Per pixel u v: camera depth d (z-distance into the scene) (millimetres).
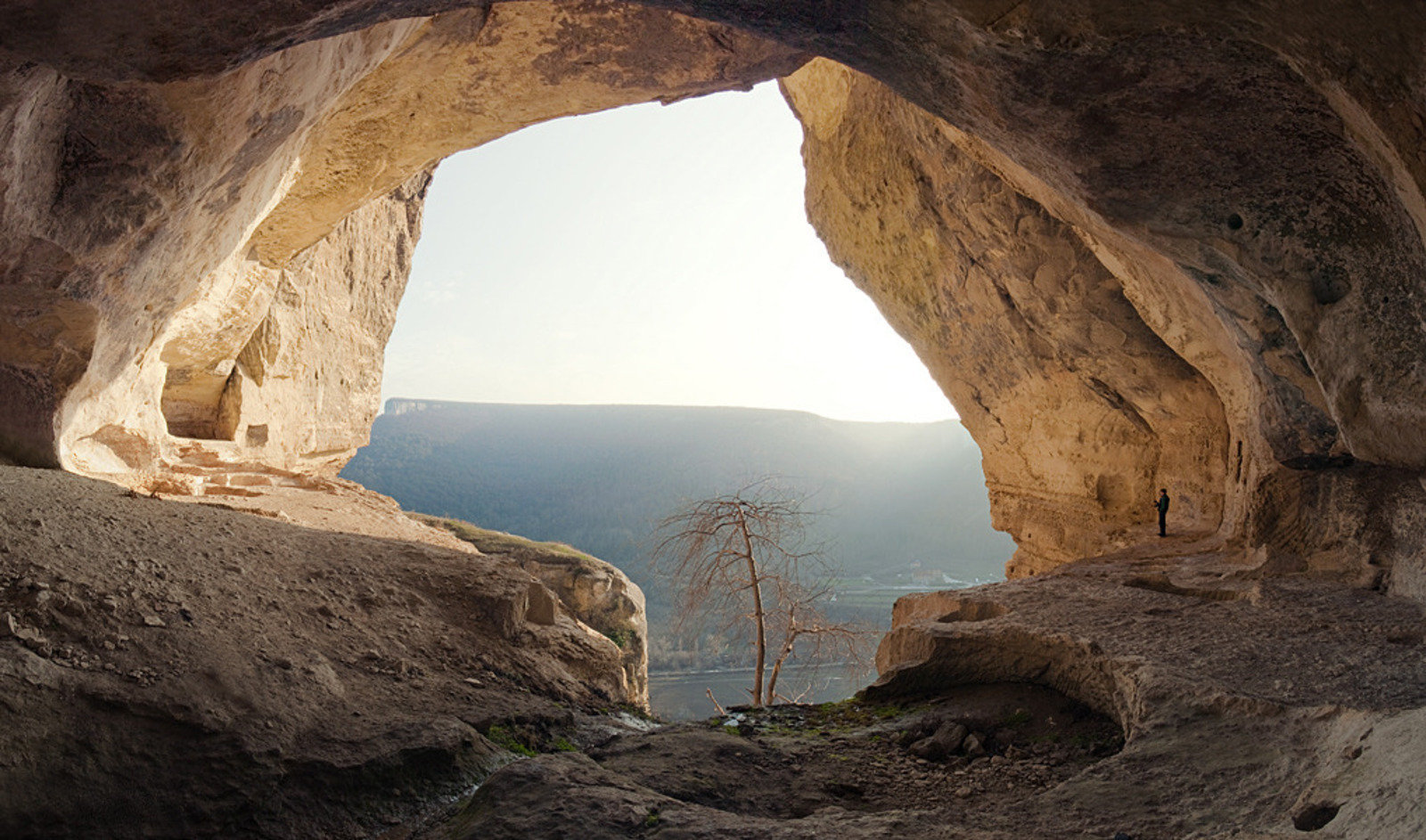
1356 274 5770
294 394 20688
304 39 4684
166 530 6406
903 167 15711
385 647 5855
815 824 3742
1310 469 8812
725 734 5535
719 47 11164
